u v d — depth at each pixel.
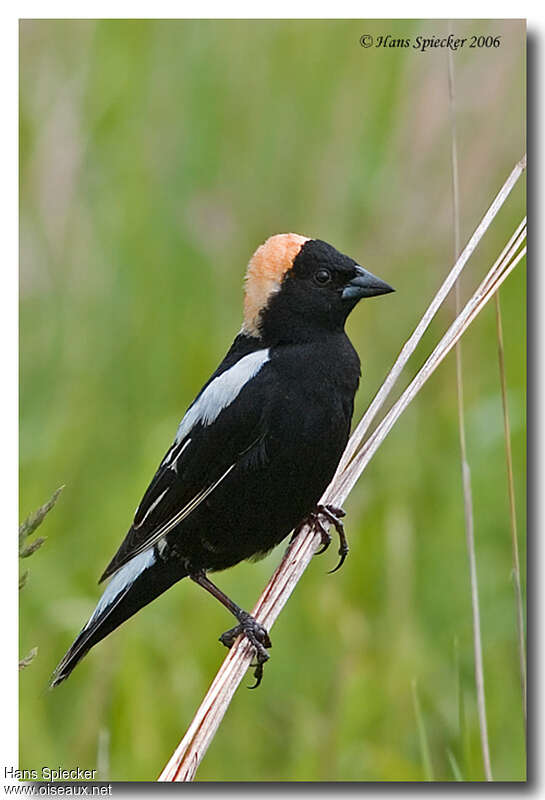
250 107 13.85
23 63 12.96
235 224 13.72
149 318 13.23
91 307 13.05
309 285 9.27
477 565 11.88
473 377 13.07
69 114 13.17
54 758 10.59
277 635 11.41
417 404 13.00
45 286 12.96
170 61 13.62
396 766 10.40
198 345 13.23
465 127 13.47
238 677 7.71
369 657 11.25
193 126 13.70
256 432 9.05
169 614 11.56
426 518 12.34
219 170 13.77
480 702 8.33
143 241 13.41
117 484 12.26
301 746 10.70
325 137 13.87
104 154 13.36
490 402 12.51
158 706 10.98
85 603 11.38
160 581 9.52
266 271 9.37
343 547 9.27
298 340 9.25
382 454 12.70
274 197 13.84
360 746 10.70
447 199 13.47
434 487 12.50
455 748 10.91
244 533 9.30
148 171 13.50
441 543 12.02
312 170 13.87
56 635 11.30
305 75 13.84
